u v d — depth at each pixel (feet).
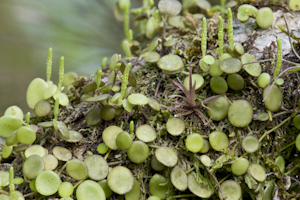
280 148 1.64
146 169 1.62
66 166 1.59
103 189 1.60
